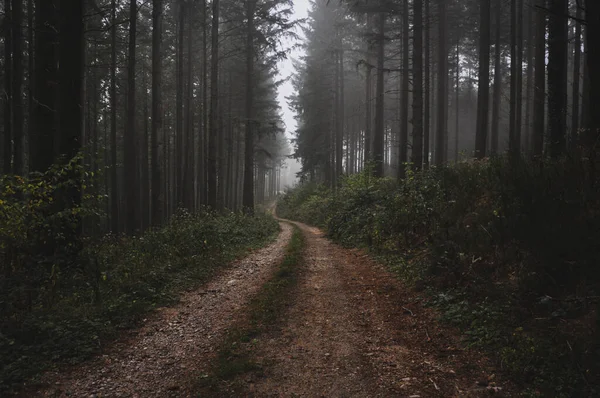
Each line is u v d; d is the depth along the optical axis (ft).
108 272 25.96
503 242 21.85
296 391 13.00
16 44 44.60
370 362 15.10
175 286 27.22
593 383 11.76
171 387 13.50
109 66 66.39
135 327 19.77
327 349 16.51
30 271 21.31
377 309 21.76
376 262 34.12
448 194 34.88
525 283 18.39
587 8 22.95
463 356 15.10
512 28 61.87
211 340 17.95
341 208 64.59
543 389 11.93
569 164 22.49
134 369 15.08
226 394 12.86
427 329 18.24
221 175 104.06
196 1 73.56
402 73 70.28
